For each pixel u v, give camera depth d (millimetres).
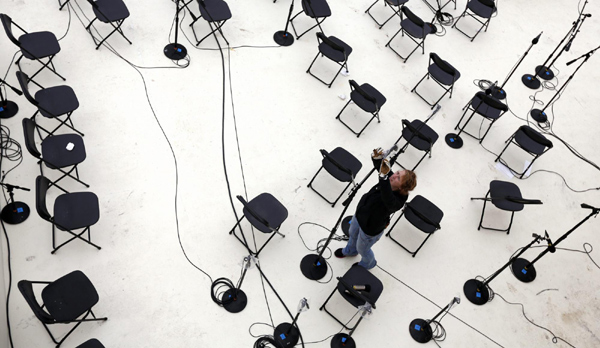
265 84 6059
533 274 5188
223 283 4445
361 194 5383
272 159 5414
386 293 4727
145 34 6098
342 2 7391
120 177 4879
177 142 5273
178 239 4617
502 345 4660
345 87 6344
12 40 4770
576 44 8008
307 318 4426
